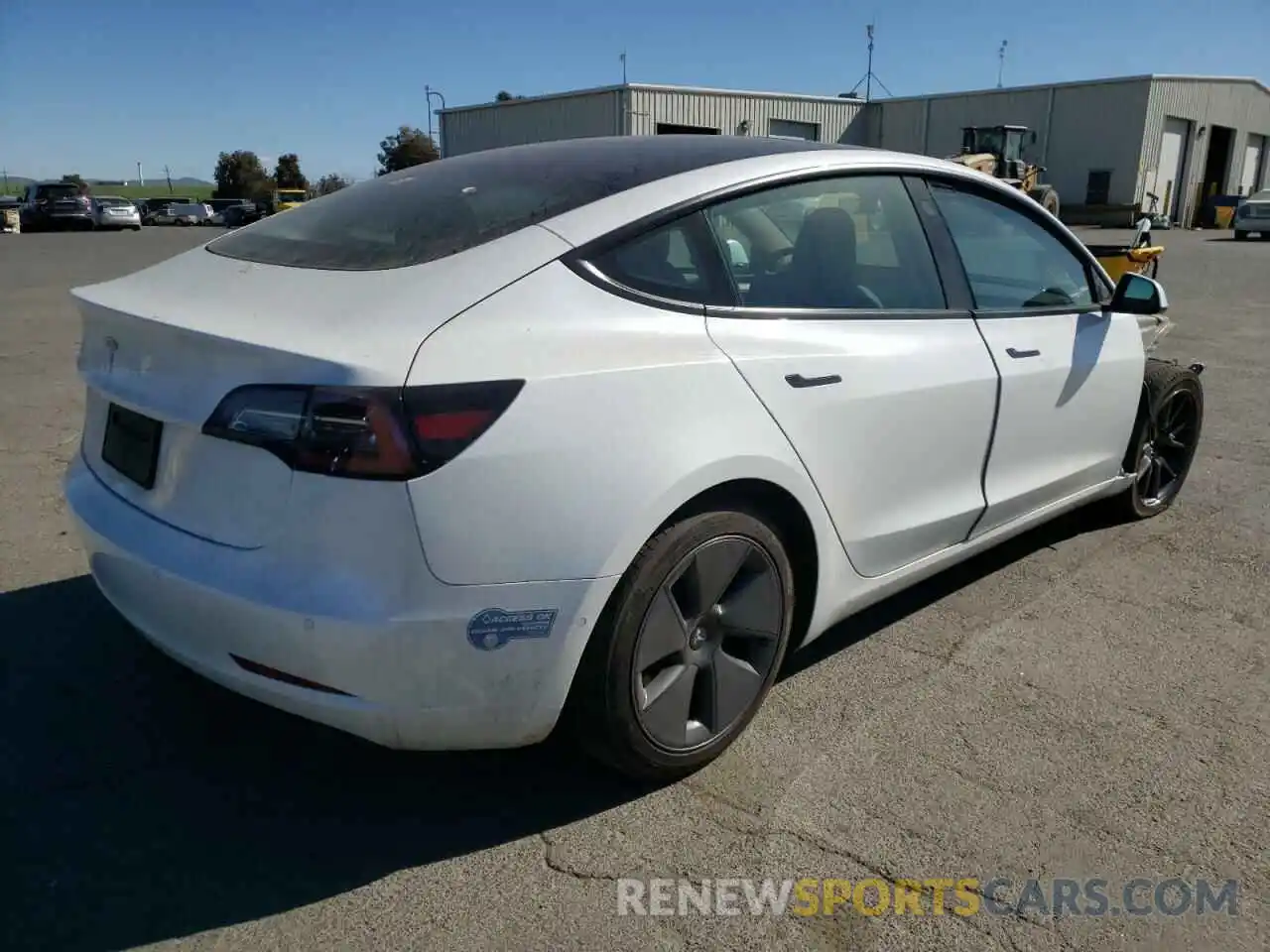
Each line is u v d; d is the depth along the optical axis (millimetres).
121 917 2189
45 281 14953
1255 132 44562
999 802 2598
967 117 39438
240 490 2180
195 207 49469
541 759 2785
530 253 2375
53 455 5477
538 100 37156
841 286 2947
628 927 2178
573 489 2189
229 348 2131
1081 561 4199
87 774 2688
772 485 2609
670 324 2471
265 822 2514
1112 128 36312
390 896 2264
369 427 2002
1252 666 3332
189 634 2301
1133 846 2443
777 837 2463
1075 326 3770
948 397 3129
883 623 3621
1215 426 6430
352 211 2826
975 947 2137
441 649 2111
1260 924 2203
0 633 3432
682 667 2549
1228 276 16875
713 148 2955
